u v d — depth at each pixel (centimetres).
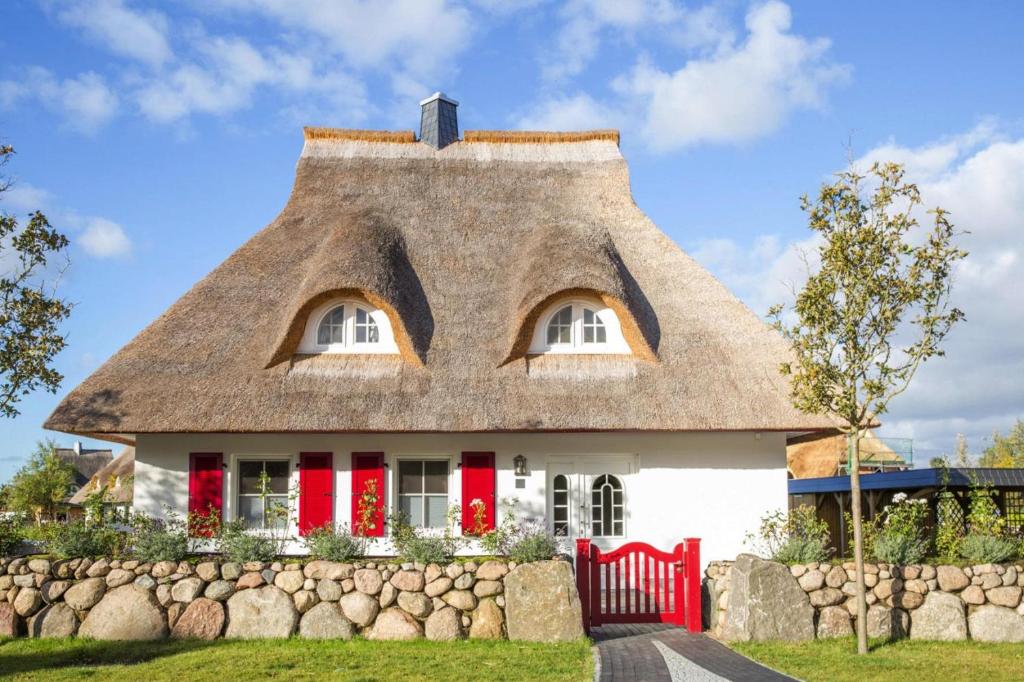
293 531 1777
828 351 1348
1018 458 4972
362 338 1853
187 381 1716
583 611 1470
